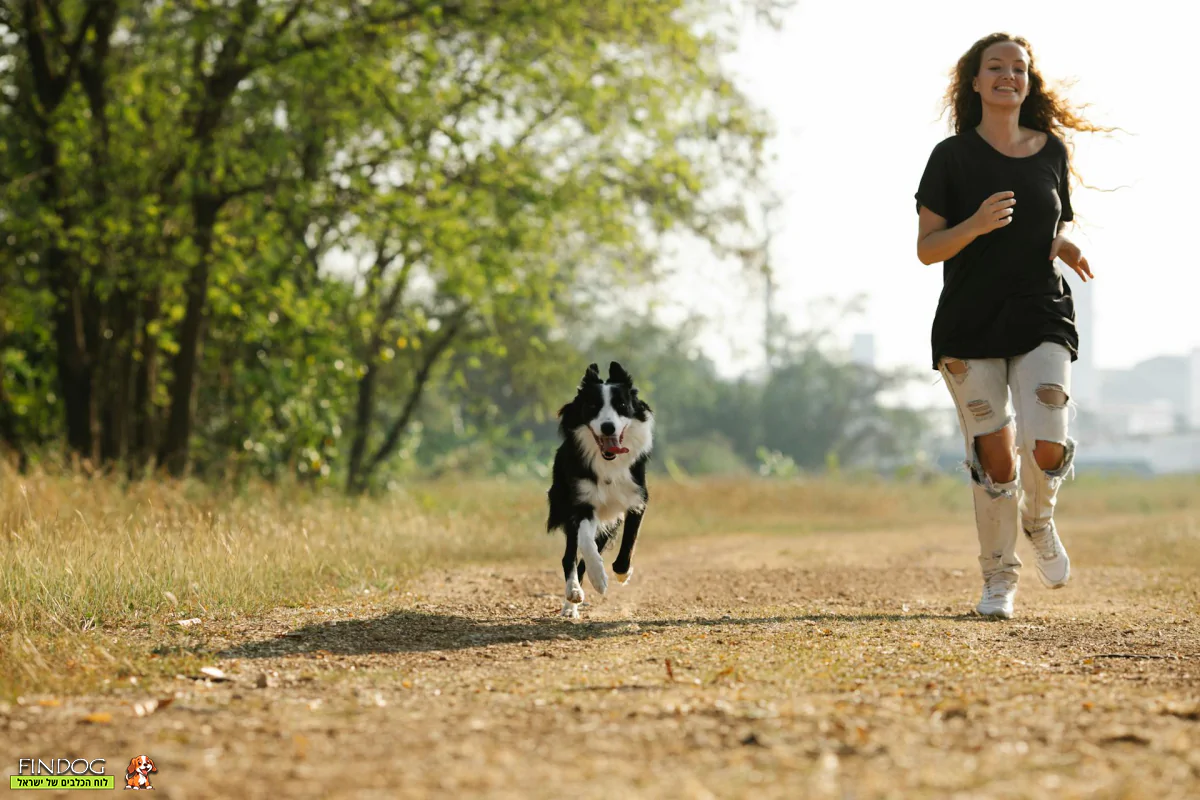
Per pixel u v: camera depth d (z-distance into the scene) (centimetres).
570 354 2741
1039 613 758
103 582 737
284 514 1253
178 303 1803
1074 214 761
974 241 720
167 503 1220
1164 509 2827
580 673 509
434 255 1825
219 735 383
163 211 1590
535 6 1662
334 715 415
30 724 402
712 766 334
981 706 412
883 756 341
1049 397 712
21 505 1016
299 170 1730
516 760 344
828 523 2183
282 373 1866
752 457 6919
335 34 1611
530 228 1816
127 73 1730
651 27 1767
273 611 749
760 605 822
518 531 1462
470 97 1780
